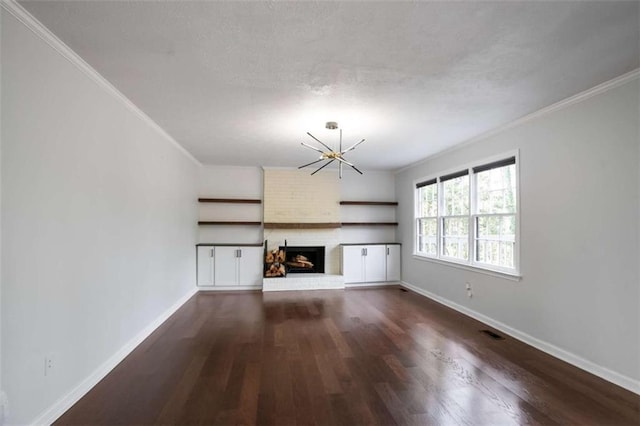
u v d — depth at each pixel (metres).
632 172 2.45
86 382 2.39
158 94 2.85
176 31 1.91
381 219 7.07
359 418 2.09
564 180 3.01
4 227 1.69
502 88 2.72
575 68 2.37
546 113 3.20
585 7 1.69
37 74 1.90
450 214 5.04
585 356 2.79
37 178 1.91
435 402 2.28
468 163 4.48
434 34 1.94
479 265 4.22
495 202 4.02
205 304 5.07
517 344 3.38
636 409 2.19
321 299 5.41
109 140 2.73
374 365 2.86
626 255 2.49
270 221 6.50
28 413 1.84
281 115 3.39
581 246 2.84
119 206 2.92
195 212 6.01
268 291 6.04
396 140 4.40
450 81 2.59
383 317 4.34
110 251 2.76
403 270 6.60
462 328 3.88
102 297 2.63
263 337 3.57
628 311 2.47
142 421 2.05
